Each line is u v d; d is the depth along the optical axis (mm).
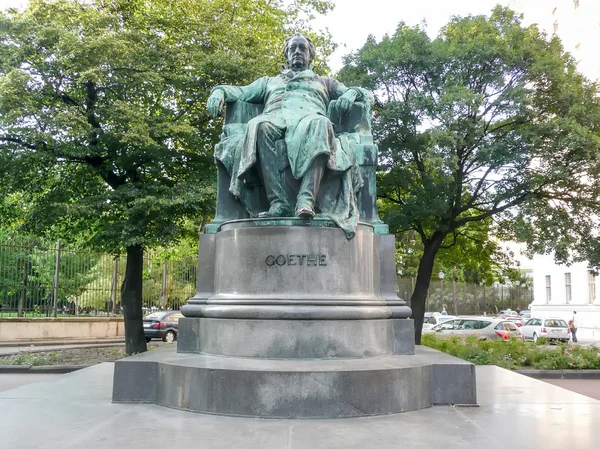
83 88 18250
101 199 17469
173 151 18328
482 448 4090
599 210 19453
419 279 21453
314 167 6598
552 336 29141
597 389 12898
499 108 19328
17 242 23828
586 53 37531
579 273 37156
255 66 18875
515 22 21562
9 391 6559
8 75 15734
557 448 4098
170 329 25141
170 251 31922
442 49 19578
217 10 20406
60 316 25047
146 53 18141
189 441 4242
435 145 18391
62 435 4410
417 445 4168
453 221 21125
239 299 6352
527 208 19250
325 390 5113
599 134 19328
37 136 16531
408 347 6859
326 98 8047
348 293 6469
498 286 53062
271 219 6523
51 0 17750
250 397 5105
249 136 6859
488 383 7625
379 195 21391
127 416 5109
